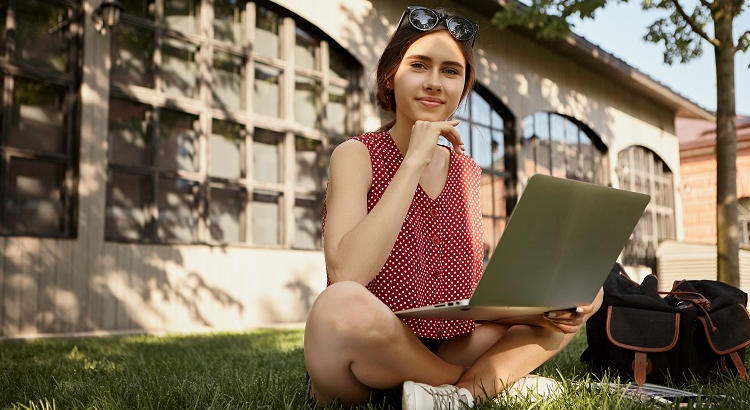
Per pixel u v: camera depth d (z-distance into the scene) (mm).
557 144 12945
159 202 7301
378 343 1476
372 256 1471
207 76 7707
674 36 6367
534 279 1379
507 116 11820
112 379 2441
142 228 7125
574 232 1379
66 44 6707
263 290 8031
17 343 4805
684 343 2328
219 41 7910
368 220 1480
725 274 5340
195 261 7461
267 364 3227
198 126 7629
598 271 1541
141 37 7250
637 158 15336
